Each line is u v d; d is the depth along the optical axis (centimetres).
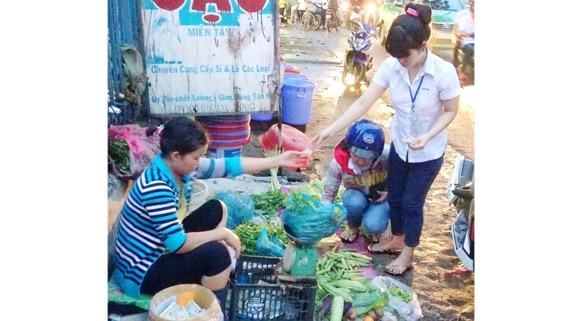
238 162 310
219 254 289
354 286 320
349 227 339
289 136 333
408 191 329
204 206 304
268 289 301
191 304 286
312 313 304
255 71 327
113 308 295
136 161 317
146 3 314
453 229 334
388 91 325
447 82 316
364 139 324
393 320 319
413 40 309
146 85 319
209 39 321
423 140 321
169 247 284
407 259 333
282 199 333
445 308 328
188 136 278
